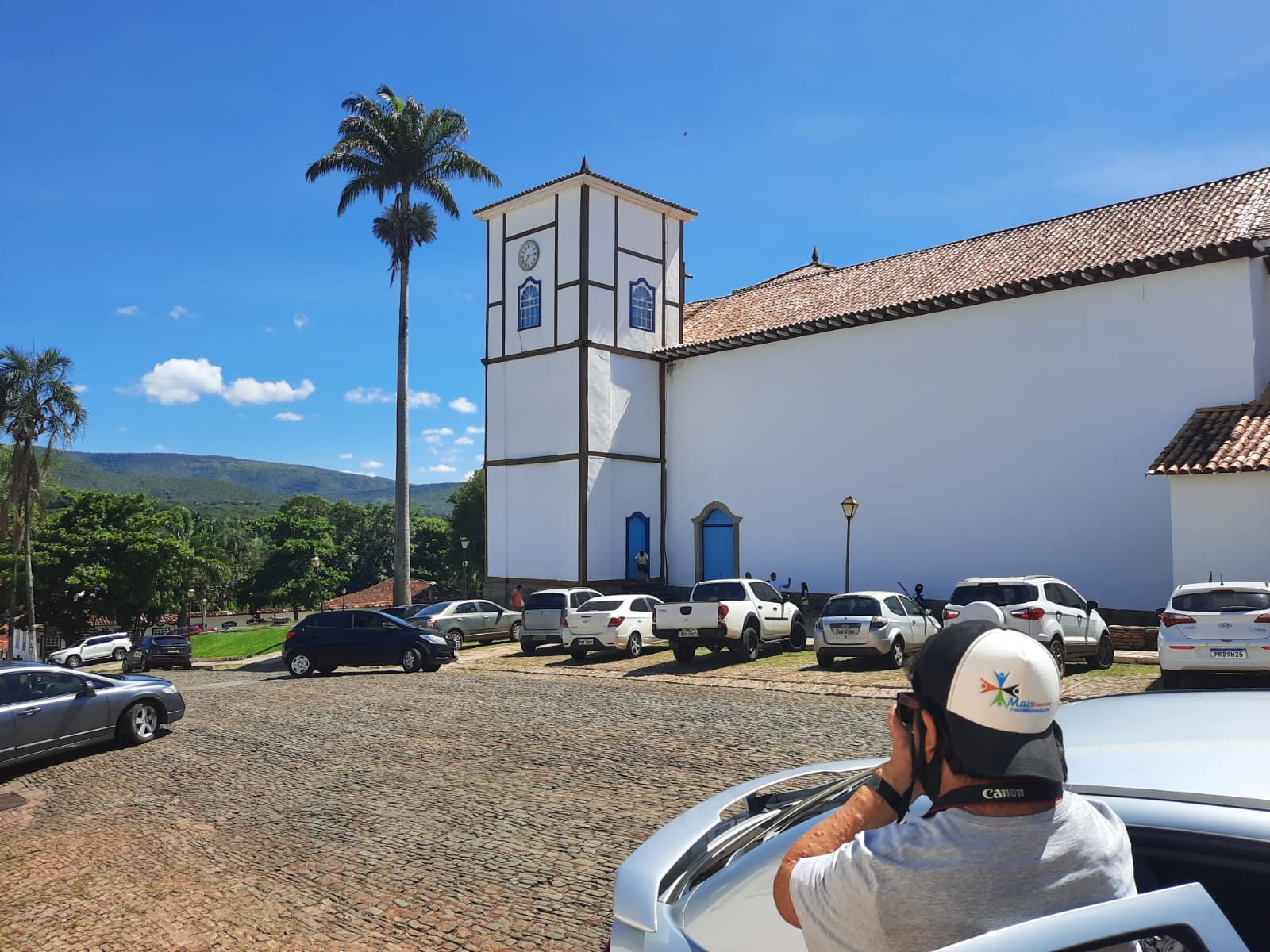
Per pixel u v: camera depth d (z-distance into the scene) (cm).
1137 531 1908
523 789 826
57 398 3884
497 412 2970
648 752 951
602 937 502
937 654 165
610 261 2792
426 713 1283
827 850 174
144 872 670
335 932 535
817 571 2466
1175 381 1877
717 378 2759
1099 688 1252
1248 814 186
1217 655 1122
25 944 551
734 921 235
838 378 2442
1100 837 163
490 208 2967
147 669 3241
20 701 1103
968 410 2178
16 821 859
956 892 154
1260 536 1548
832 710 1171
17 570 4272
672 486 2869
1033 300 2084
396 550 3155
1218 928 150
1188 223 2030
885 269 2722
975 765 157
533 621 2153
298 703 1473
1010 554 2088
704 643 1753
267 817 791
